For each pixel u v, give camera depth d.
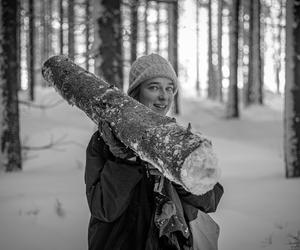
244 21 23.03
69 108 15.53
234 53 16.73
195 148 1.37
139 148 1.56
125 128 1.63
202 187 1.41
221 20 23.69
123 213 1.73
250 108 20.34
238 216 4.25
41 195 5.27
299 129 6.50
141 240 1.71
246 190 5.64
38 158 9.02
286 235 3.62
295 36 6.56
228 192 5.55
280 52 26.62
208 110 20.20
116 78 7.37
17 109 7.61
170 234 1.73
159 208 1.71
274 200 4.99
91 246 1.75
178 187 1.74
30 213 4.36
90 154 1.73
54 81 2.24
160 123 1.56
